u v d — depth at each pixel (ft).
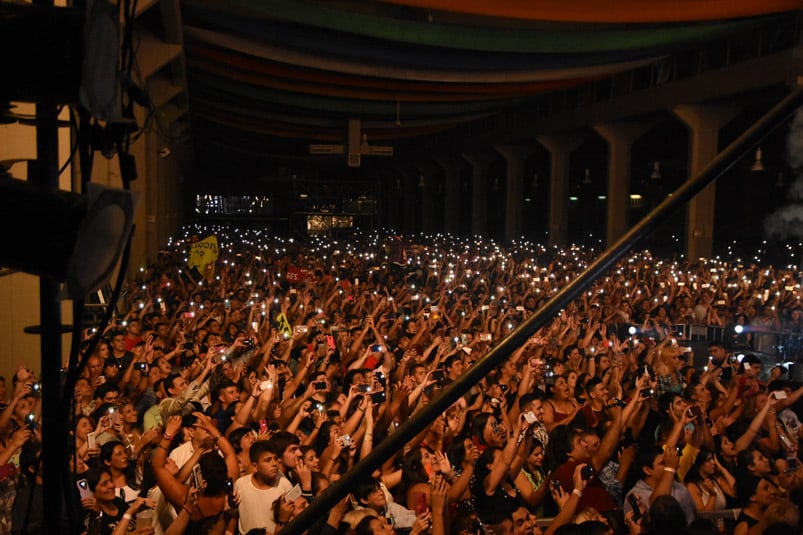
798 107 6.48
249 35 80.18
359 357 31.96
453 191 199.62
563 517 16.61
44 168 6.79
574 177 188.14
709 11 69.21
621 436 22.98
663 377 31.37
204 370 23.71
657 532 15.67
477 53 90.84
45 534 7.11
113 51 6.73
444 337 34.96
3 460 17.34
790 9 70.74
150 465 18.19
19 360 33.83
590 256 95.45
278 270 73.97
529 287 59.77
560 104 134.41
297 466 17.47
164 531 17.04
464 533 15.62
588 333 36.58
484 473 17.78
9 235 6.15
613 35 82.02
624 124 121.39
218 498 15.99
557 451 19.97
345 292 55.93
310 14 70.38
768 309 47.70
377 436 21.42
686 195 6.65
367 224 239.30
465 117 144.97
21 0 7.23
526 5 66.49
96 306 37.40
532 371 26.61
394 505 17.47
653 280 67.05
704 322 48.70
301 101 120.06
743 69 88.63
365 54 86.12
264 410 22.59
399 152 223.92
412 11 78.38
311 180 228.43
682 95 100.37
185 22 76.59
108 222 6.47
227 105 131.75
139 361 28.35
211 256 58.34
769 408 23.67
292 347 35.58
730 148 6.61
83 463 16.87
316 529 15.12
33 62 6.04
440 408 6.78
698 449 21.94
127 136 7.48
